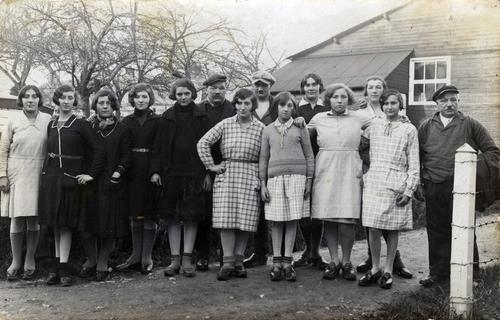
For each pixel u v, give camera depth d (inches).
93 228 194.5
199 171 202.4
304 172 196.2
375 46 410.0
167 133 202.2
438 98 192.4
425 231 317.4
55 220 189.6
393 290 184.9
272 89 386.6
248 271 212.5
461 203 160.1
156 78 302.8
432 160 190.9
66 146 192.7
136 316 159.6
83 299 176.1
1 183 196.2
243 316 159.2
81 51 297.1
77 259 216.5
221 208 197.2
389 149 187.2
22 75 325.4
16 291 185.9
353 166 194.5
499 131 388.2
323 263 216.1
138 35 299.7
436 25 408.5
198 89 300.7
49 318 158.4
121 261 222.4
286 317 158.6
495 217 348.8
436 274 189.5
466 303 159.0
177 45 301.0
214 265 227.6
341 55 410.0
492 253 248.1
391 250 188.7
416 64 413.4
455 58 405.1
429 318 158.1
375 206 185.2
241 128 200.8
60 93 196.1
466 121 189.5
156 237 235.0
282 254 215.2
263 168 199.2
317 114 205.8
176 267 205.6
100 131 201.2
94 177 193.3
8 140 198.1
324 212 193.6
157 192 205.9
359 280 192.7
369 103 208.7
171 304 170.4
